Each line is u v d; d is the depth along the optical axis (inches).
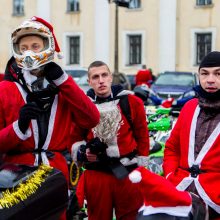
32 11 1429.6
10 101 134.3
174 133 150.6
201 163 141.4
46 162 134.6
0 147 130.6
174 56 1266.0
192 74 785.6
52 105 136.6
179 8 1263.5
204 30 1245.7
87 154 168.9
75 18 1370.6
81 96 134.6
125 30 1312.7
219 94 141.0
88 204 174.7
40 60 131.4
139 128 172.6
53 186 122.4
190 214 126.7
